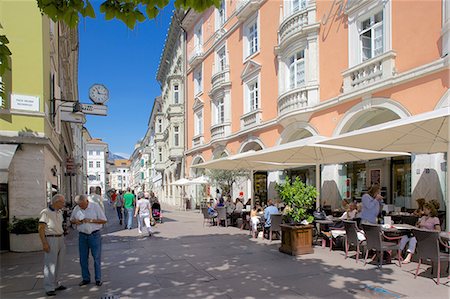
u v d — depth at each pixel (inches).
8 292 226.2
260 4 739.4
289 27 603.8
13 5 395.2
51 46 501.7
